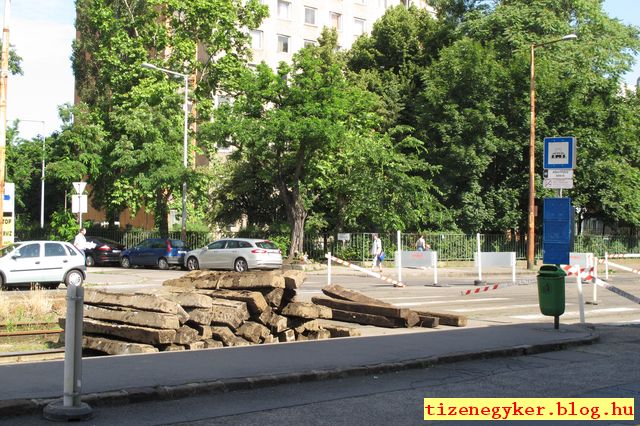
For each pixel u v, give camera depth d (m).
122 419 6.37
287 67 34.09
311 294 19.78
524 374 9.00
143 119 38.53
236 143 34.22
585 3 42.72
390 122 42.50
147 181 36.78
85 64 50.69
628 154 43.09
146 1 41.88
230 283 11.41
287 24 60.44
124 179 38.78
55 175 38.88
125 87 41.84
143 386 7.20
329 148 34.66
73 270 21.56
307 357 9.28
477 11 44.66
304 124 32.25
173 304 9.95
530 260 35.47
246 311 10.64
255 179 40.53
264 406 7.01
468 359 9.91
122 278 27.00
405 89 44.41
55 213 42.41
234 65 43.16
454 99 40.03
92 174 40.91
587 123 40.47
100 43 42.34
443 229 39.50
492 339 11.28
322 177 37.16
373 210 36.38
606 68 42.16
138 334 9.75
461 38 44.44
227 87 43.28
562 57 40.62
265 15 44.38
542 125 39.31
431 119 40.88
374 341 10.89
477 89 39.69
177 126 39.53
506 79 39.81
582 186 40.59
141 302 10.12
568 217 12.53
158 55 43.25
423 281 27.78
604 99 41.88
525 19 41.47
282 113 32.81
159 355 9.20
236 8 43.59
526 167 41.19
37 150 53.28
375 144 36.28
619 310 17.16
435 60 44.81
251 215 42.28
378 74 44.91
